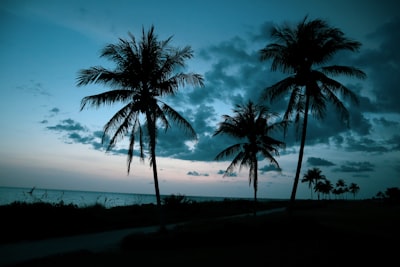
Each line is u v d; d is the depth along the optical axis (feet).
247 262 28.60
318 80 55.26
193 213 92.53
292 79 56.90
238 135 83.66
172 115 53.42
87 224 56.70
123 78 49.29
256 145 82.89
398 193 183.32
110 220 63.41
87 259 29.99
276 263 28.35
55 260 29.63
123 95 49.98
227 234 39.45
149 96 51.16
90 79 48.16
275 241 41.01
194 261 28.99
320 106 57.47
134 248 35.96
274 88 58.70
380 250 35.01
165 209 94.17
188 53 52.08
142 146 55.67
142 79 50.29
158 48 51.34
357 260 30.22
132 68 49.39
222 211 107.24
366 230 52.90
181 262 28.48
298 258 30.42
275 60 59.11
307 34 55.72
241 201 149.59
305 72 55.21
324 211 119.14
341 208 143.74
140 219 69.77
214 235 38.75
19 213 49.44
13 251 34.91
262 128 82.12
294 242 39.91
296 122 60.13
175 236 37.45
